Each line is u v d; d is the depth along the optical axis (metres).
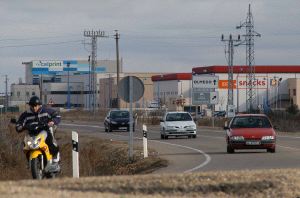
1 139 61.47
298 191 26.00
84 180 27.56
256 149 64.50
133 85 53.03
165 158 55.88
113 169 55.38
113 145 73.38
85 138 93.00
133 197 23.53
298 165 48.25
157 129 130.75
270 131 61.44
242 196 25.50
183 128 91.56
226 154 61.00
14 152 58.97
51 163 31.02
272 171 30.39
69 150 69.75
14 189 23.55
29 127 30.78
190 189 26.14
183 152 64.69
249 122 63.06
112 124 117.06
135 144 76.94
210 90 134.12
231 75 190.00
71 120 197.00
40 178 30.48
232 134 61.31
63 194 22.83
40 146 30.27
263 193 25.80
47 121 31.06
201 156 58.97
